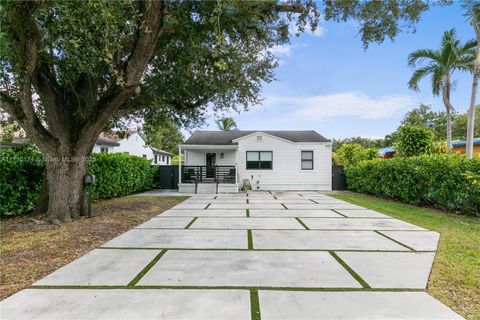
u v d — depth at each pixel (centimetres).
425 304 252
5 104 571
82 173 681
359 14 658
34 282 295
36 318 222
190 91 809
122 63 619
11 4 391
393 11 639
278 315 229
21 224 599
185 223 634
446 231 558
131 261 364
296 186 1753
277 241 474
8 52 427
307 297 263
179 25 605
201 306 243
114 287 282
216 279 305
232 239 486
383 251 418
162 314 229
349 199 1182
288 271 331
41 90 607
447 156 844
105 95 638
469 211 750
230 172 1630
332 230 564
